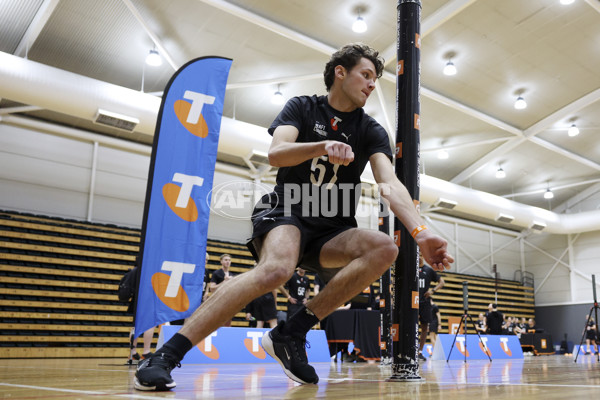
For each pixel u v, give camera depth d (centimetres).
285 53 1128
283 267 186
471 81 1309
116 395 169
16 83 934
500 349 986
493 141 1512
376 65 224
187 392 186
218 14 1000
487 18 1085
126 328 1198
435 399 158
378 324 817
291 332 220
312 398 163
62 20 992
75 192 1308
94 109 1009
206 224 369
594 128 1549
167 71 1148
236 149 1227
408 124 277
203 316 190
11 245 1104
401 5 294
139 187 1411
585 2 1047
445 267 176
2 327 1041
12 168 1230
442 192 1639
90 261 1204
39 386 218
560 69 1277
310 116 216
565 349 2006
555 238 2272
